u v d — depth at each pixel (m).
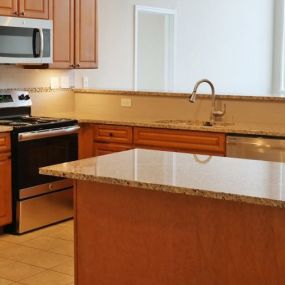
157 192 2.53
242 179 2.43
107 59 6.39
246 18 8.51
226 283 2.41
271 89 9.20
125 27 6.59
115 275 2.72
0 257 4.05
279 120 4.73
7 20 4.68
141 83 7.58
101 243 2.74
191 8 7.46
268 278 2.29
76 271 2.84
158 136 4.80
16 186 4.55
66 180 4.97
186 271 2.51
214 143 4.51
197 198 2.43
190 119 5.16
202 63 7.73
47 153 4.79
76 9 5.41
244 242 2.33
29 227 4.67
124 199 2.63
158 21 7.32
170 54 7.26
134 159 2.94
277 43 9.16
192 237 2.47
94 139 5.20
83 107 5.88
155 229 2.57
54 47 5.21
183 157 3.01
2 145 4.43
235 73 8.38
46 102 5.64
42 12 5.02
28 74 5.41
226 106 4.96
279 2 9.09
